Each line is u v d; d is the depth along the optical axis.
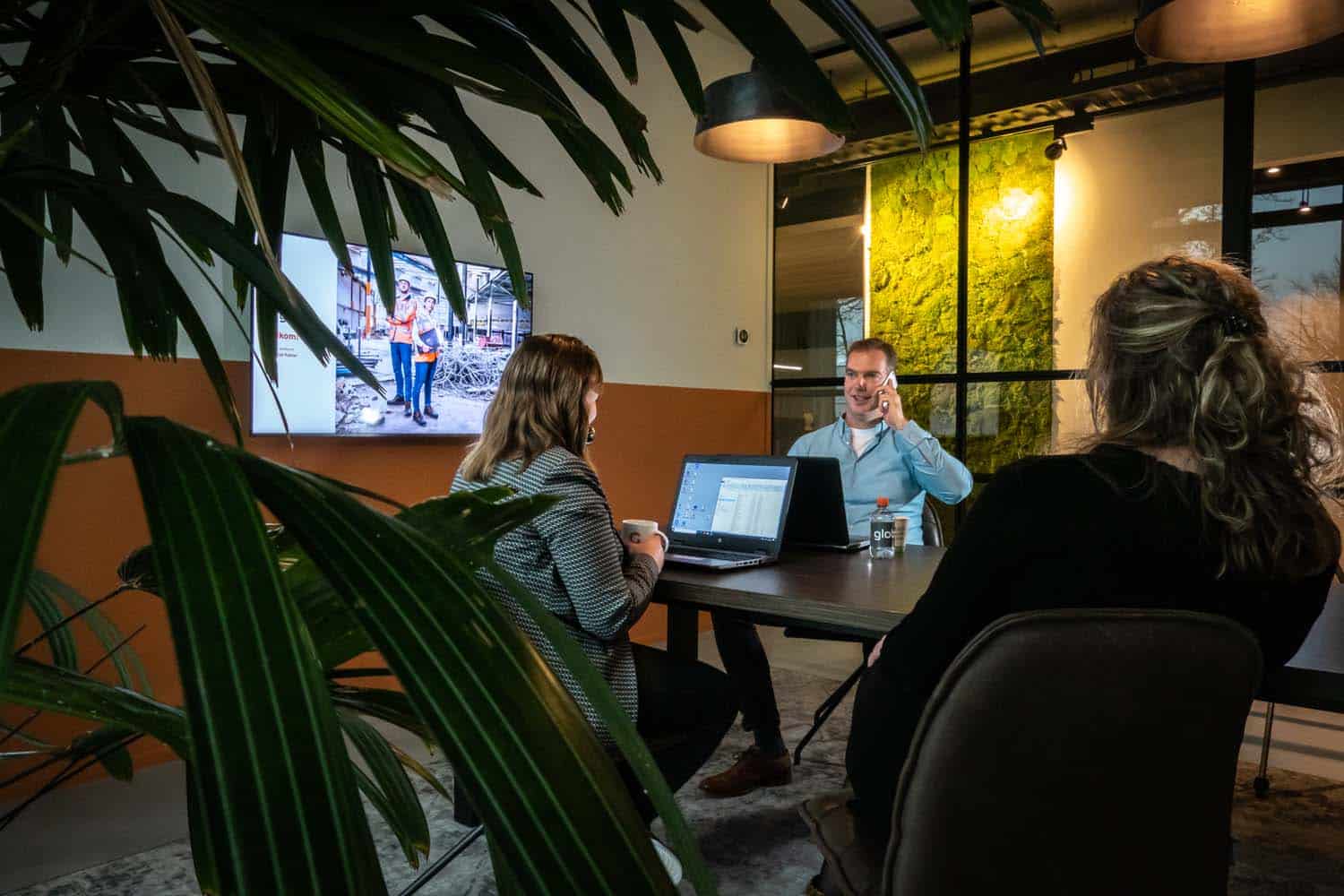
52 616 0.86
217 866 0.24
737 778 2.69
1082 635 0.88
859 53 0.51
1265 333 1.02
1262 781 2.74
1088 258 4.66
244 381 3.11
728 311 5.34
